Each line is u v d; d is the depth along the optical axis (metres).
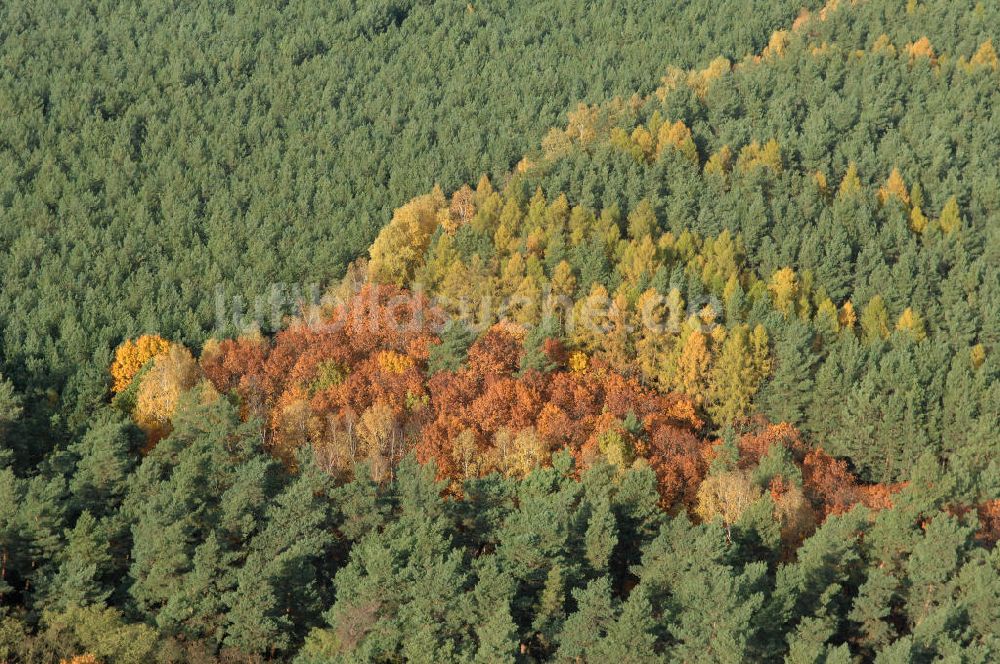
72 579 85.75
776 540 96.50
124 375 140.62
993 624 83.25
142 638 81.31
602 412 131.38
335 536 96.88
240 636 83.25
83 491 101.00
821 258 163.50
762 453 121.31
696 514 108.81
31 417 130.12
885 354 141.62
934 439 127.88
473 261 158.62
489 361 141.12
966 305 151.25
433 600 79.06
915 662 79.00
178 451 108.62
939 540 89.31
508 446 117.31
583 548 90.25
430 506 95.88
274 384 137.62
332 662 75.75
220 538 92.62
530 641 84.00
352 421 126.75
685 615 77.62
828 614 85.69
